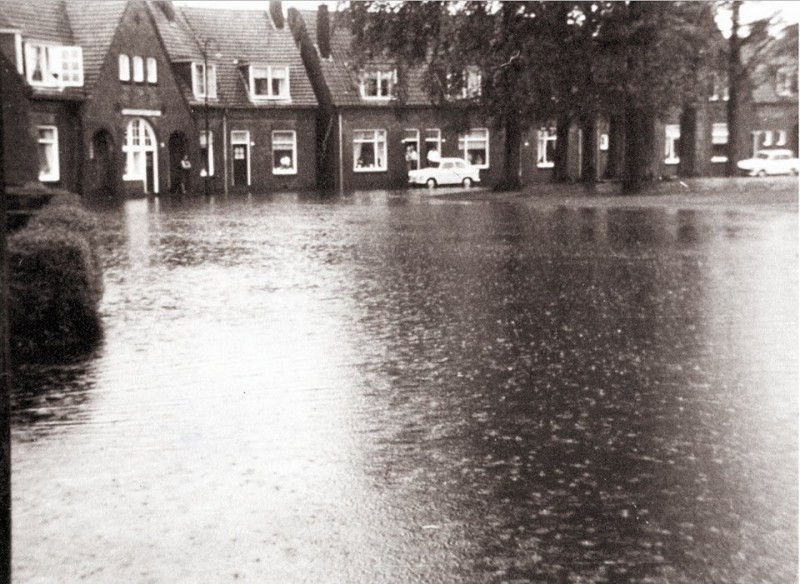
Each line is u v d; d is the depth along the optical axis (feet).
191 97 198.80
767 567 17.72
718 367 34.27
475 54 142.31
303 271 63.52
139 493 21.88
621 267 63.21
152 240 86.58
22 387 32.27
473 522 20.06
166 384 32.53
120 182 180.34
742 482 22.30
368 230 95.96
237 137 206.18
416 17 150.71
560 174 176.04
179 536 19.40
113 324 44.34
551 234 88.38
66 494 21.81
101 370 34.81
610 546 18.75
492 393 30.94
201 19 208.74
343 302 50.29
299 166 213.25
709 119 240.53
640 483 22.31
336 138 215.31
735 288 53.21
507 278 58.85
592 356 36.37
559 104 140.97
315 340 40.09
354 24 154.10
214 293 53.93
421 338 40.27
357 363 35.60
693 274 59.16
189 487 22.26
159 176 187.83
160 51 187.01
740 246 74.90
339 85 216.54
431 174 216.95
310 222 107.76
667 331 41.09
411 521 20.16
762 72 166.81
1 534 12.42
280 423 27.68
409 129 222.48
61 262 40.24
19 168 87.30
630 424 27.22
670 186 145.89
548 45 134.41
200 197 175.83
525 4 135.54
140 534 19.52
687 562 17.97
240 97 205.87
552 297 51.13
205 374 33.99
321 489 22.11
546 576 17.43
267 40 211.61
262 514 20.59
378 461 24.16
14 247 39.83
